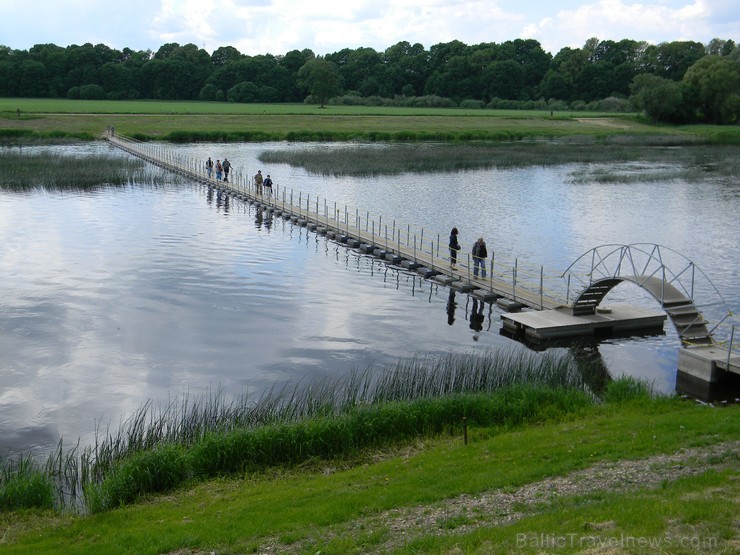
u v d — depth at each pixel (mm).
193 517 13805
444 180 73375
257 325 29047
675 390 22141
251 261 40188
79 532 13469
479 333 28375
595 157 95312
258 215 54969
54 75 194375
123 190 65438
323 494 14344
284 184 69188
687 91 145750
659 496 12375
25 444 18703
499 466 15141
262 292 33969
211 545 12258
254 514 13500
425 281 36562
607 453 15273
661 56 193000
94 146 100062
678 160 92938
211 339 27266
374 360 25188
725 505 11625
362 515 13094
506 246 43344
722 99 144125
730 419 17141
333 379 23312
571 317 28234
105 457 17141
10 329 27984
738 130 135250
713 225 49875
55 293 33062
